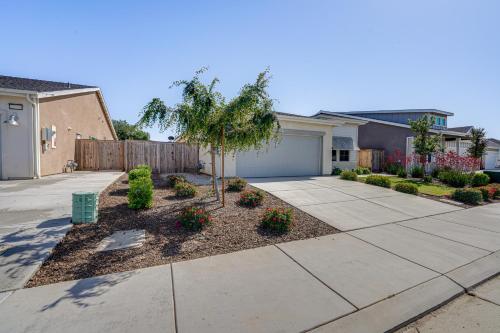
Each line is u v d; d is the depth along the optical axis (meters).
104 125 20.86
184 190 7.11
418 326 2.35
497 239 4.65
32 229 4.10
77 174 11.62
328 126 14.14
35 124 9.90
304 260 3.52
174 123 5.52
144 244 3.82
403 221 5.74
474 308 2.66
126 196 6.90
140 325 2.08
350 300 2.58
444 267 3.43
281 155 12.77
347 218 5.76
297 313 2.33
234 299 2.52
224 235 4.35
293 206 6.53
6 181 9.02
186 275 2.98
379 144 21.62
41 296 2.44
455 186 11.51
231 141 6.13
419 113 23.98
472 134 17.88
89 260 3.26
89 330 2.00
